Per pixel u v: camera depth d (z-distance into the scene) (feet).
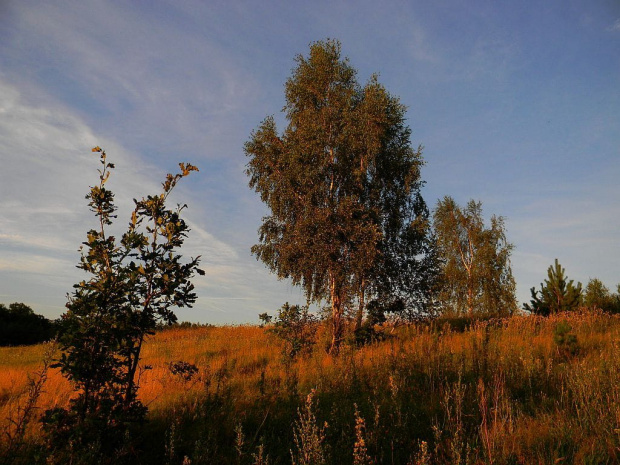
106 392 15.17
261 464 12.78
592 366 21.86
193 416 18.76
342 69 57.77
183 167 17.92
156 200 17.34
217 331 71.87
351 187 54.54
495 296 89.97
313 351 41.34
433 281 57.57
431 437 14.67
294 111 59.47
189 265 17.08
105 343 15.23
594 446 12.16
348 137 52.70
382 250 52.90
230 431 17.04
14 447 14.25
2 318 98.94
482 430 13.70
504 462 11.59
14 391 26.16
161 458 14.83
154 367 33.60
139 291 16.33
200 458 13.56
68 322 14.94
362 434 14.85
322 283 50.78
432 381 21.80
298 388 24.25
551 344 32.04
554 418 15.25
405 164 59.82
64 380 26.30
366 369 25.98
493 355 26.58
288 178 52.44
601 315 45.98
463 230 96.78
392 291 54.54
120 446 14.38
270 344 50.39
